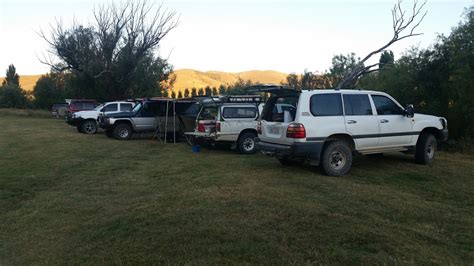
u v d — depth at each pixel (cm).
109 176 928
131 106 2103
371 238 495
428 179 827
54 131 2208
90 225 589
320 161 849
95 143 1598
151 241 505
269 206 622
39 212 665
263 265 433
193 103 1670
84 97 3769
